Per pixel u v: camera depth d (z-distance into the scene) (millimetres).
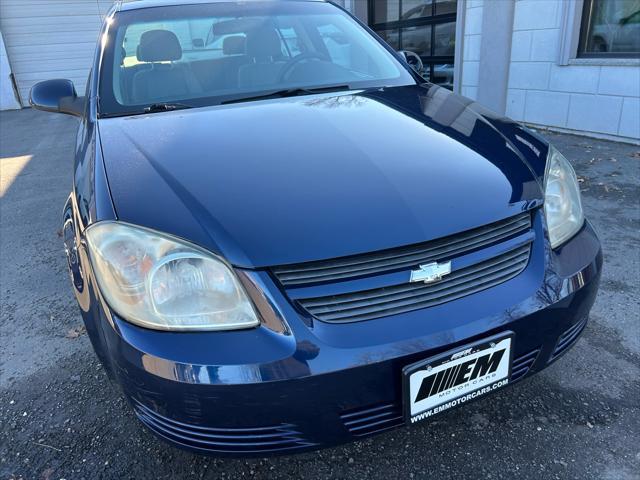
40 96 2512
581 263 1582
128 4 2686
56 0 11688
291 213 1373
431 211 1415
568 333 1620
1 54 11469
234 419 1278
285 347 1249
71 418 1888
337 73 2471
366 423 1366
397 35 8461
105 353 1450
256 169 1541
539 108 5777
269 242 1306
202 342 1258
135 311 1301
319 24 2697
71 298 2762
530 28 5605
